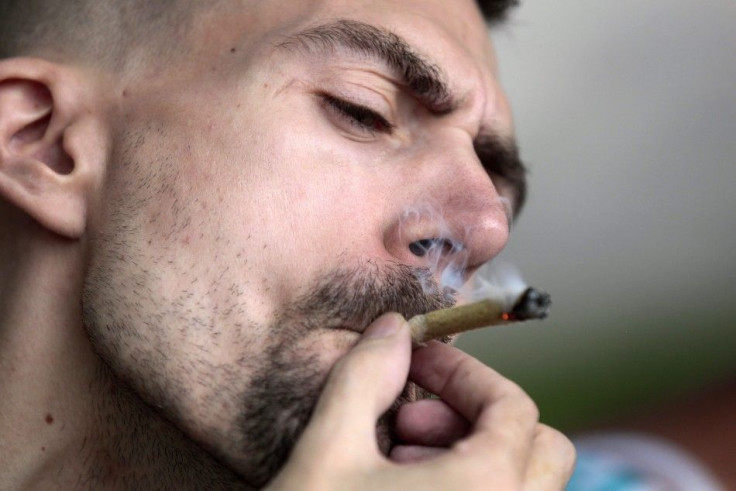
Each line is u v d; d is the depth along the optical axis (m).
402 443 0.40
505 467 0.36
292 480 0.35
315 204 0.42
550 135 0.78
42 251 0.44
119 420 0.42
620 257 0.80
